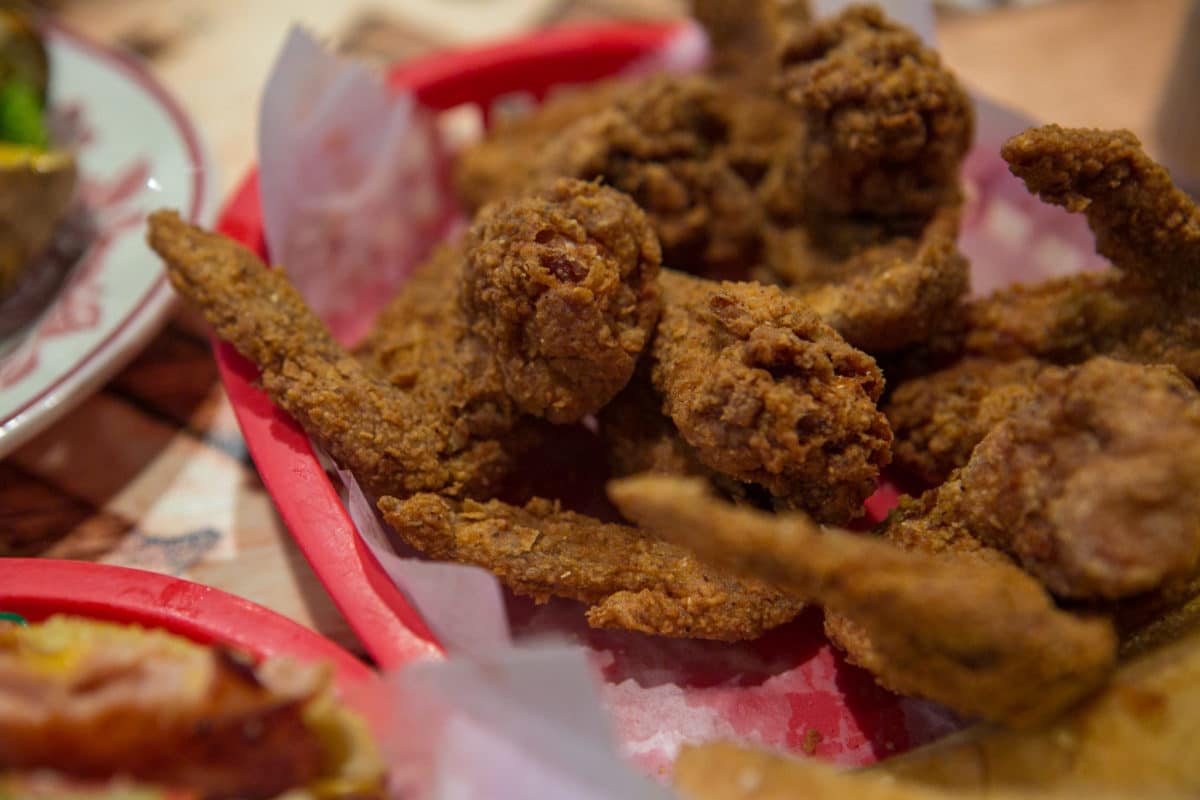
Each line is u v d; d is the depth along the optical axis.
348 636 0.35
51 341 0.38
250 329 0.35
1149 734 0.29
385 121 0.43
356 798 0.28
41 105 0.44
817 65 0.37
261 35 0.52
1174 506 0.29
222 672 0.28
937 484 0.36
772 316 0.32
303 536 0.33
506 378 0.34
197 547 0.36
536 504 0.35
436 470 0.34
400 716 0.29
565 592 0.33
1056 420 0.30
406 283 0.41
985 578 0.29
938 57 0.37
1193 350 0.34
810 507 0.33
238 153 0.47
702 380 0.32
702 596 0.32
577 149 0.38
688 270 0.40
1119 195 0.33
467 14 0.55
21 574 0.32
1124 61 0.50
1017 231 0.41
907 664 0.29
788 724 0.33
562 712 0.28
